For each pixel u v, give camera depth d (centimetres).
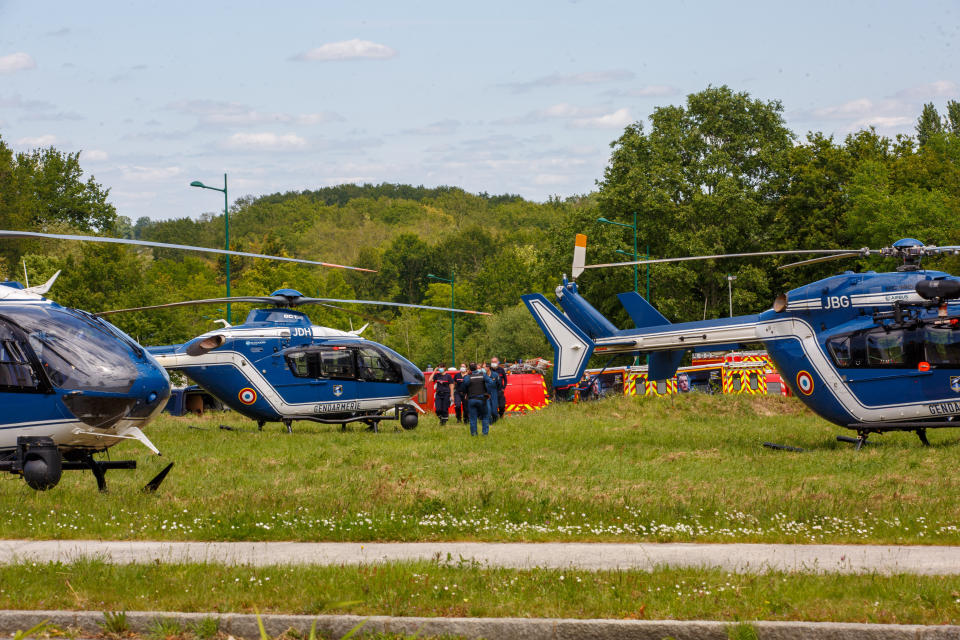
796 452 2703
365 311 14850
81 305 7312
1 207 12344
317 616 1029
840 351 2730
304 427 3934
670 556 1371
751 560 1340
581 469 2367
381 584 1150
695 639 1001
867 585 1145
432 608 1068
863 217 7738
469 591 1131
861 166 8106
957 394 2622
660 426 3825
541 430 3597
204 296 12212
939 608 1048
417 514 1672
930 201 7481
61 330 1936
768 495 1900
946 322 2633
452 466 2445
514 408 5038
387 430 3781
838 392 2736
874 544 1476
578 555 1381
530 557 1365
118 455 2725
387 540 1505
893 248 2703
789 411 4544
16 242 11962
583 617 1042
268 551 1407
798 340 2812
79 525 1570
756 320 3094
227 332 3684
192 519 1630
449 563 1290
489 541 1505
